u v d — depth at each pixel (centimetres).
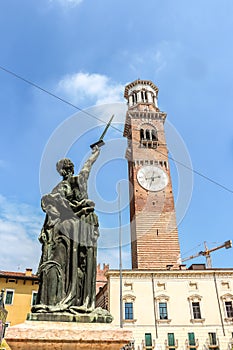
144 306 4253
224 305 4322
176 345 4025
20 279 4184
